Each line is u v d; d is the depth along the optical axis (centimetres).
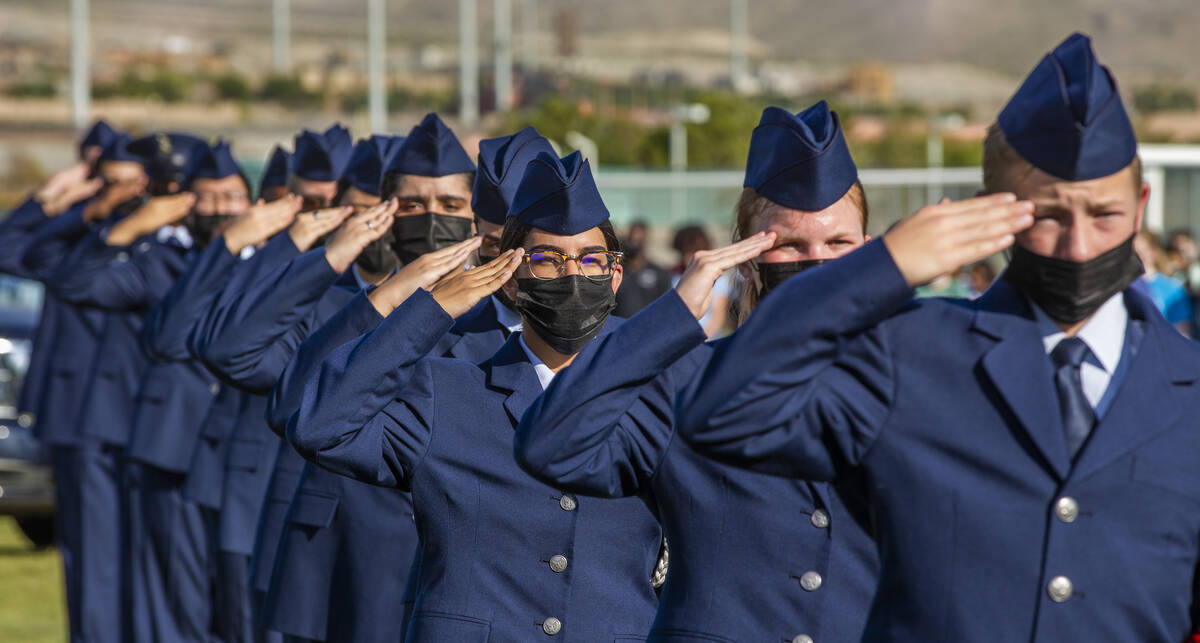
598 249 630
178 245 1337
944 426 433
